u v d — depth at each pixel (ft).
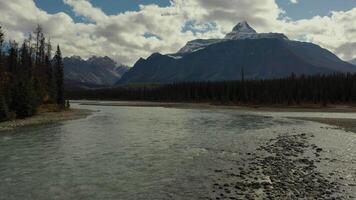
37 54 312.50
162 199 57.57
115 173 75.00
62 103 308.60
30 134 138.00
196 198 57.52
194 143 116.26
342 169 77.25
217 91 583.99
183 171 76.38
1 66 241.76
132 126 174.19
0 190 62.54
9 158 90.58
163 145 111.96
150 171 76.64
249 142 118.32
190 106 466.70
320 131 154.71
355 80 478.59
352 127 175.63
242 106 455.63
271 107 424.46
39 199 57.82
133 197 58.85
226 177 70.54
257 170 76.23
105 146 109.91
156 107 434.30
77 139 124.98
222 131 152.66
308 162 84.07
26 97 207.82
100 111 325.21
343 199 55.77
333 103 456.04
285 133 145.18
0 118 179.73
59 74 315.17
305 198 56.13
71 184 66.54
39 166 81.41
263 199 55.72
